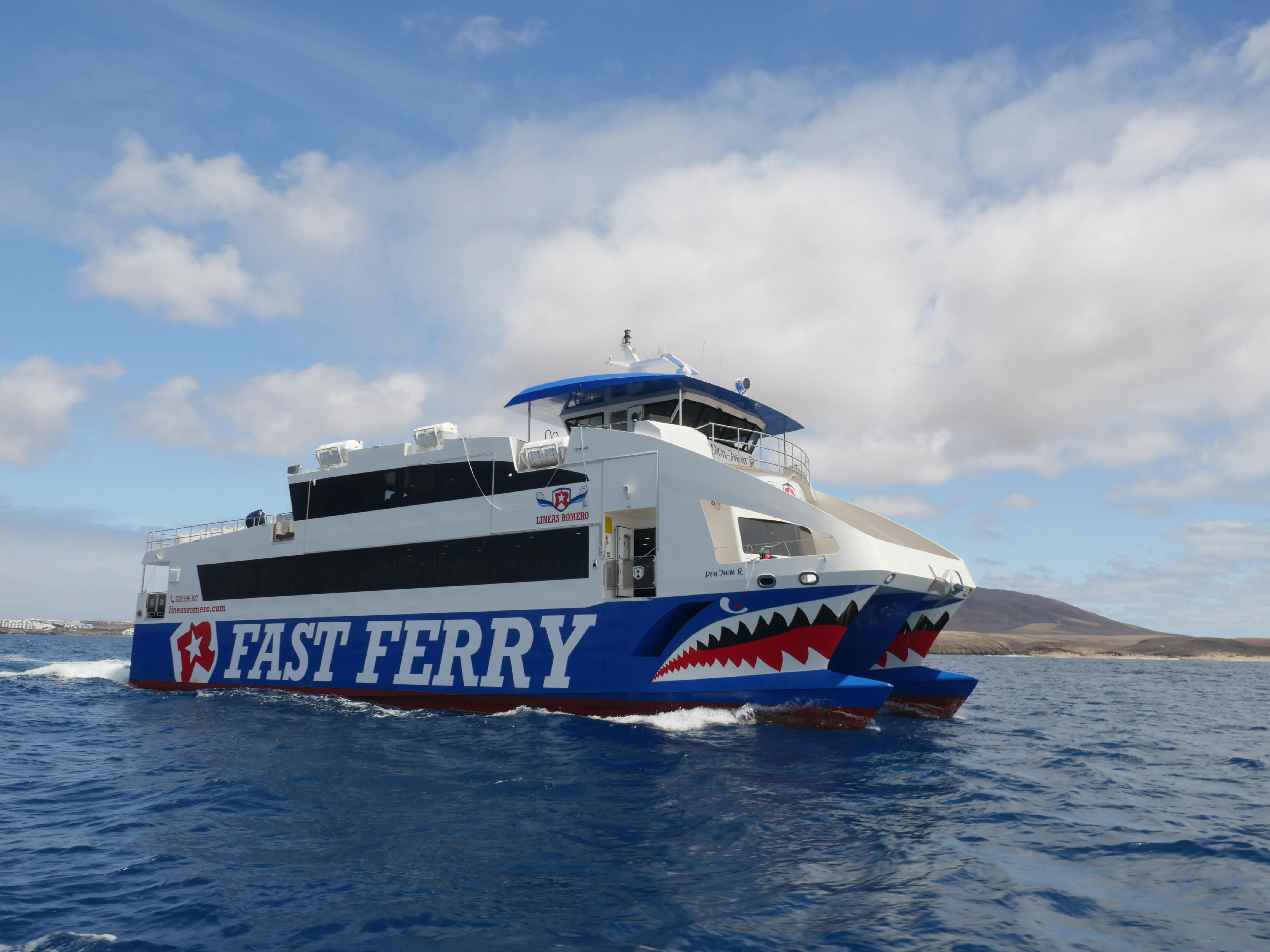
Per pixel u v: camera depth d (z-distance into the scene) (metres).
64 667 32.62
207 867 7.07
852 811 9.13
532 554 17.03
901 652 19.23
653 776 10.78
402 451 19.28
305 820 8.64
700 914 5.96
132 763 12.05
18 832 8.28
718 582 14.95
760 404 18.94
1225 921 5.98
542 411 19.45
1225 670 75.81
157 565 24.02
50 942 5.47
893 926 5.75
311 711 17.59
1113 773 12.36
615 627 15.79
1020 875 7.00
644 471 15.98
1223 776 12.44
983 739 15.70
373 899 6.25
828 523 14.28
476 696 17.12
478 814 8.84
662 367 18.78
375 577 19.25
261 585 21.36
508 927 5.68
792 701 14.50
